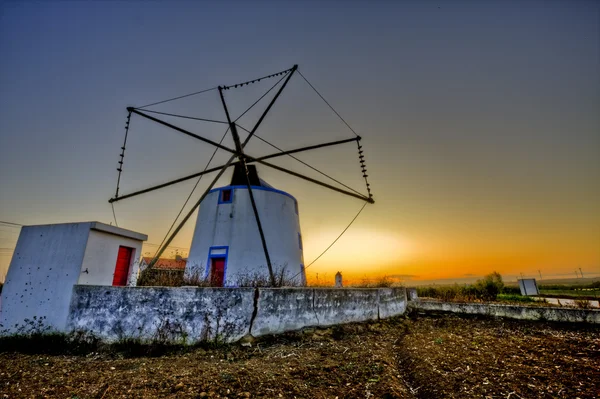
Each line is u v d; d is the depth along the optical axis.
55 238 8.34
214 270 14.65
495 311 10.50
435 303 11.72
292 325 7.79
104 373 5.19
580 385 4.28
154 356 6.33
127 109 13.30
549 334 8.06
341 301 9.00
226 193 16.56
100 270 8.43
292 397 4.21
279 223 16.38
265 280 12.66
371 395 4.25
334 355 6.32
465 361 5.69
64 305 7.48
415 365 5.61
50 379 4.90
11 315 7.67
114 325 6.98
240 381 4.69
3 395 4.24
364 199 12.65
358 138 13.03
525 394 4.05
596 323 8.72
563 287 33.22
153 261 10.58
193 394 4.24
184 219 11.39
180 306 7.04
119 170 13.36
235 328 7.05
